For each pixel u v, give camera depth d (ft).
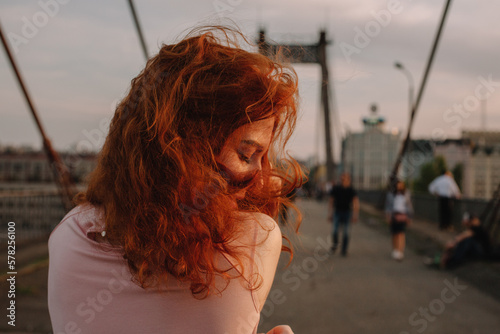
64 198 20.51
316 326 17.19
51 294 2.68
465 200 47.26
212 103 2.60
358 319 18.11
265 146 2.75
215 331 2.42
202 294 2.43
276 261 2.63
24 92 19.89
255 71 2.67
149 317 2.45
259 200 2.87
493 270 26.43
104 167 2.82
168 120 2.58
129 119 2.74
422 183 133.59
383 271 28.22
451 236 44.91
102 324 2.51
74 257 2.64
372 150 320.09
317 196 143.43
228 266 2.45
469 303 20.84
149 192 2.53
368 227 58.80
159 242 2.44
